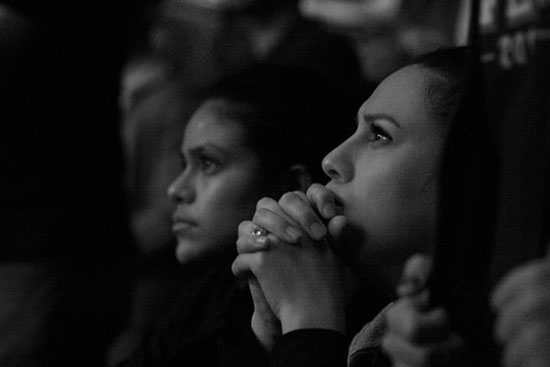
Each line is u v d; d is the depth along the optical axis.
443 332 1.07
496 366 1.07
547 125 1.05
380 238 1.37
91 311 2.51
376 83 2.05
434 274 1.11
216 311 1.89
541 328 1.01
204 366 1.79
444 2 3.79
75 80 2.49
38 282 2.44
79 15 2.49
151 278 3.04
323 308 1.39
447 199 1.13
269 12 3.62
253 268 1.42
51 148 2.46
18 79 2.43
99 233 2.52
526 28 1.08
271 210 1.44
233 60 3.75
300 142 2.03
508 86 1.09
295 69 2.15
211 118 2.06
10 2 2.44
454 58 1.42
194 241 2.05
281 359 1.35
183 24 3.80
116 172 2.60
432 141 1.36
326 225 1.43
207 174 2.05
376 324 1.40
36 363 2.45
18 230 2.43
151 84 3.35
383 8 3.88
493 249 1.08
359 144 1.42
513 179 1.07
